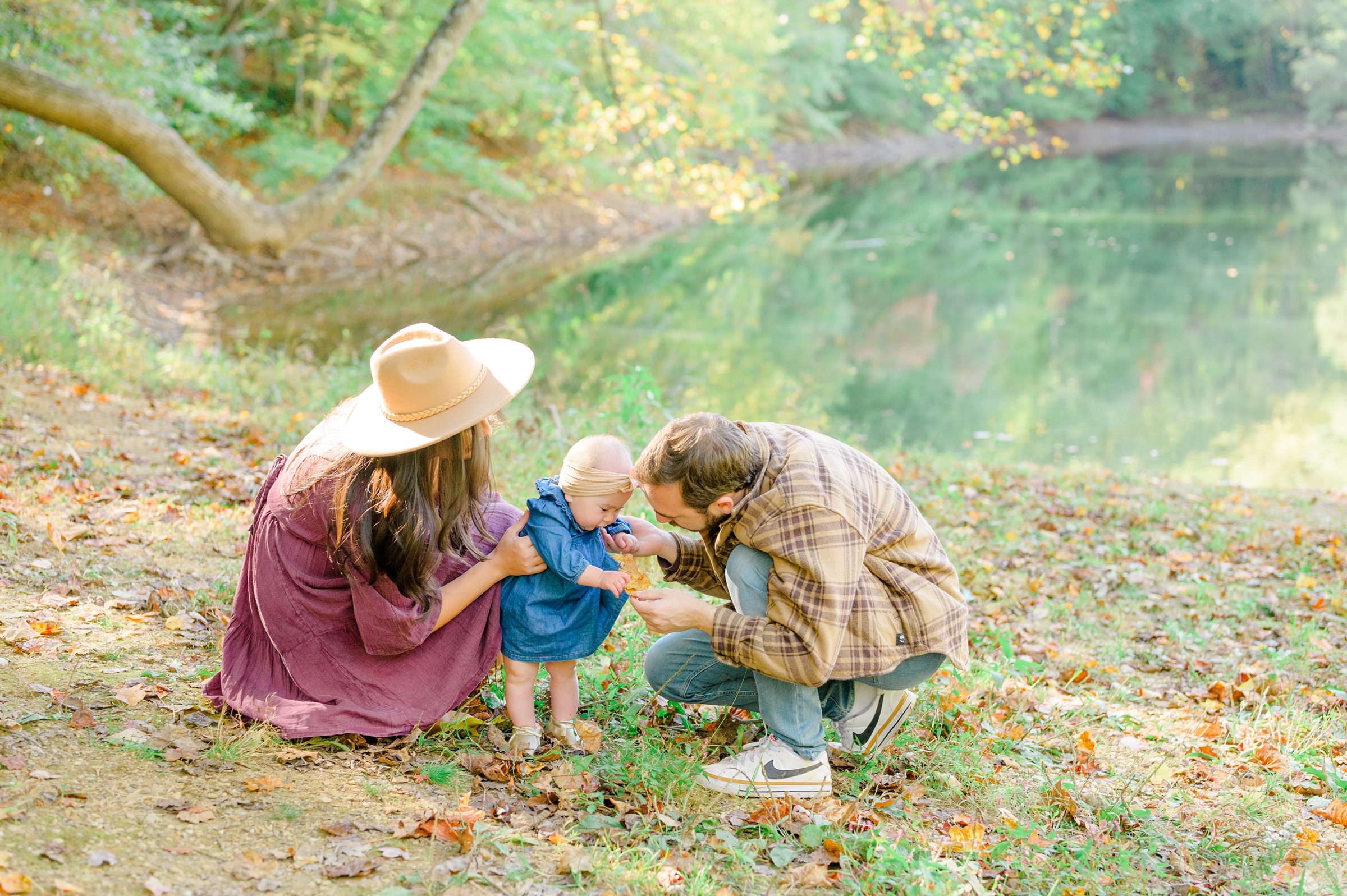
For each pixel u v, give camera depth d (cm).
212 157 1848
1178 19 5681
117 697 302
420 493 279
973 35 1192
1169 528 680
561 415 923
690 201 2611
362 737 292
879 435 1058
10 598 364
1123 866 276
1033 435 1073
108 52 1298
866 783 309
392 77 1977
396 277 1633
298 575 289
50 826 236
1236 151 4581
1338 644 479
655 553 313
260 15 1936
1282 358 1391
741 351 1352
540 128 2258
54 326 899
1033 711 382
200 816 249
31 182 1524
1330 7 5531
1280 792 329
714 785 294
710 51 1830
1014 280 1886
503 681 340
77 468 531
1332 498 810
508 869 243
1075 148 4775
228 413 762
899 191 3169
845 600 271
